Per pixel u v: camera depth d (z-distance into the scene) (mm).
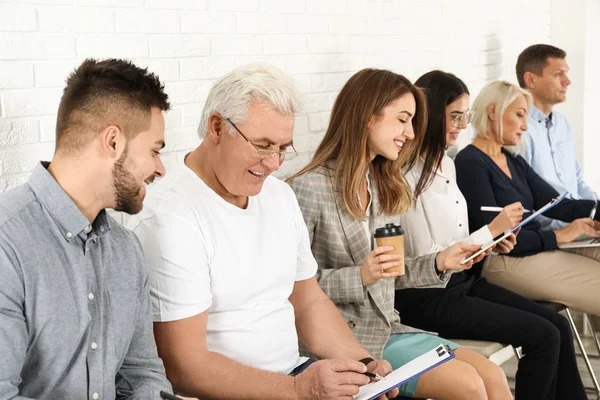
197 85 2723
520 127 3584
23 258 1506
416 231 3021
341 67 3326
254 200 2166
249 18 2891
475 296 3207
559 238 3484
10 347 1476
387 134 2623
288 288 2213
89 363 1609
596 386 3514
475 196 3355
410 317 3000
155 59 2566
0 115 2137
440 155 3049
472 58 4184
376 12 3492
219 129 2041
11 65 2152
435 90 3170
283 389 1974
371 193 2732
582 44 4770
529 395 2939
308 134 3203
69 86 1600
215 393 1956
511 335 2896
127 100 1597
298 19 3100
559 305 3443
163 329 1965
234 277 2061
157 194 2045
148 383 1758
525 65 4211
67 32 2287
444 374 2461
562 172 4199
